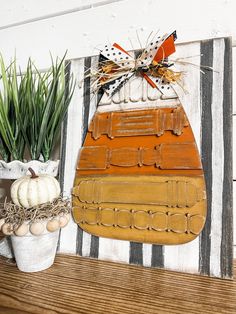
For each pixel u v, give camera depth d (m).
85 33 0.74
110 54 0.61
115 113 0.60
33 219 0.50
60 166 0.63
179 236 0.52
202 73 0.55
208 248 0.50
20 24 0.81
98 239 0.58
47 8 0.78
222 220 0.50
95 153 0.60
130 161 0.57
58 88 0.64
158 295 0.44
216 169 0.52
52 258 0.55
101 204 0.58
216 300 0.43
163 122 0.56
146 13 0.68
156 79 0.58
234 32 0.61
